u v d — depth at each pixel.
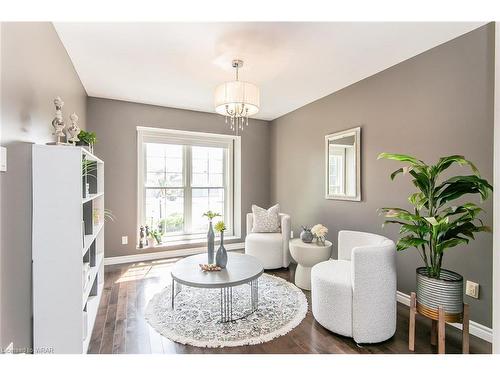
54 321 1.63
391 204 2.81
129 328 2.15
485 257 2.04
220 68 2.85
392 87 2.79
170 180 4.47
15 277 1.42
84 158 2.16
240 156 4.91
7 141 1.35
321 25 2.08
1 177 1.29
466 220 1.76
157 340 1.98
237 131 4.88
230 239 4.82
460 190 1.78
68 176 1.66
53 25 2.06
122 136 3.95
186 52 2.51
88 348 1.88
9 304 1.35
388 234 2.83
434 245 1.84
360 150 3.17
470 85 2.14
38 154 1.61
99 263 2.67
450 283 1.75
